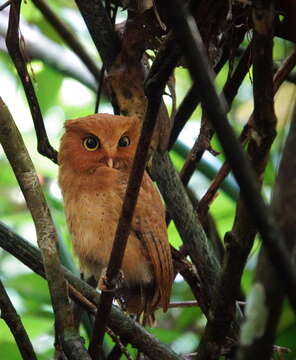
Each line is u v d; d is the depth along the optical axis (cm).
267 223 463
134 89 833
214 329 662
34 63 1167
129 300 936
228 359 790
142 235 895
